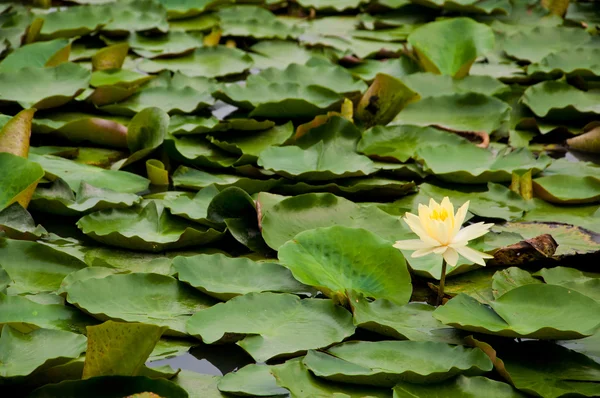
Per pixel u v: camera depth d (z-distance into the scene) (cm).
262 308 370
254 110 443
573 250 389
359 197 414
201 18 571
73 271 381
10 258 381
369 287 377
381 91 448
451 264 369
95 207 399
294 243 381
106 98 450
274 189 412
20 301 369
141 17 530
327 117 434
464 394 354
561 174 418
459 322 363
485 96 450
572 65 478
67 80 451
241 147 430
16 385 354
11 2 586
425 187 417
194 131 434
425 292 381
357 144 432
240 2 620
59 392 350
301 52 520
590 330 360
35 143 433
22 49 470
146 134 426
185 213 396
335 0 616
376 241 381
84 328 367
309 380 356
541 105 453
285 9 622
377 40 539
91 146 434
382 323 366
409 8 598
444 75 468
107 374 352
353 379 356
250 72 485
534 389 355
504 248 388
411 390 354
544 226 400
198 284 375
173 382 354
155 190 413
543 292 369
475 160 426
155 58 492
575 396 354
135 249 390
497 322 365
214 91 454
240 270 379
